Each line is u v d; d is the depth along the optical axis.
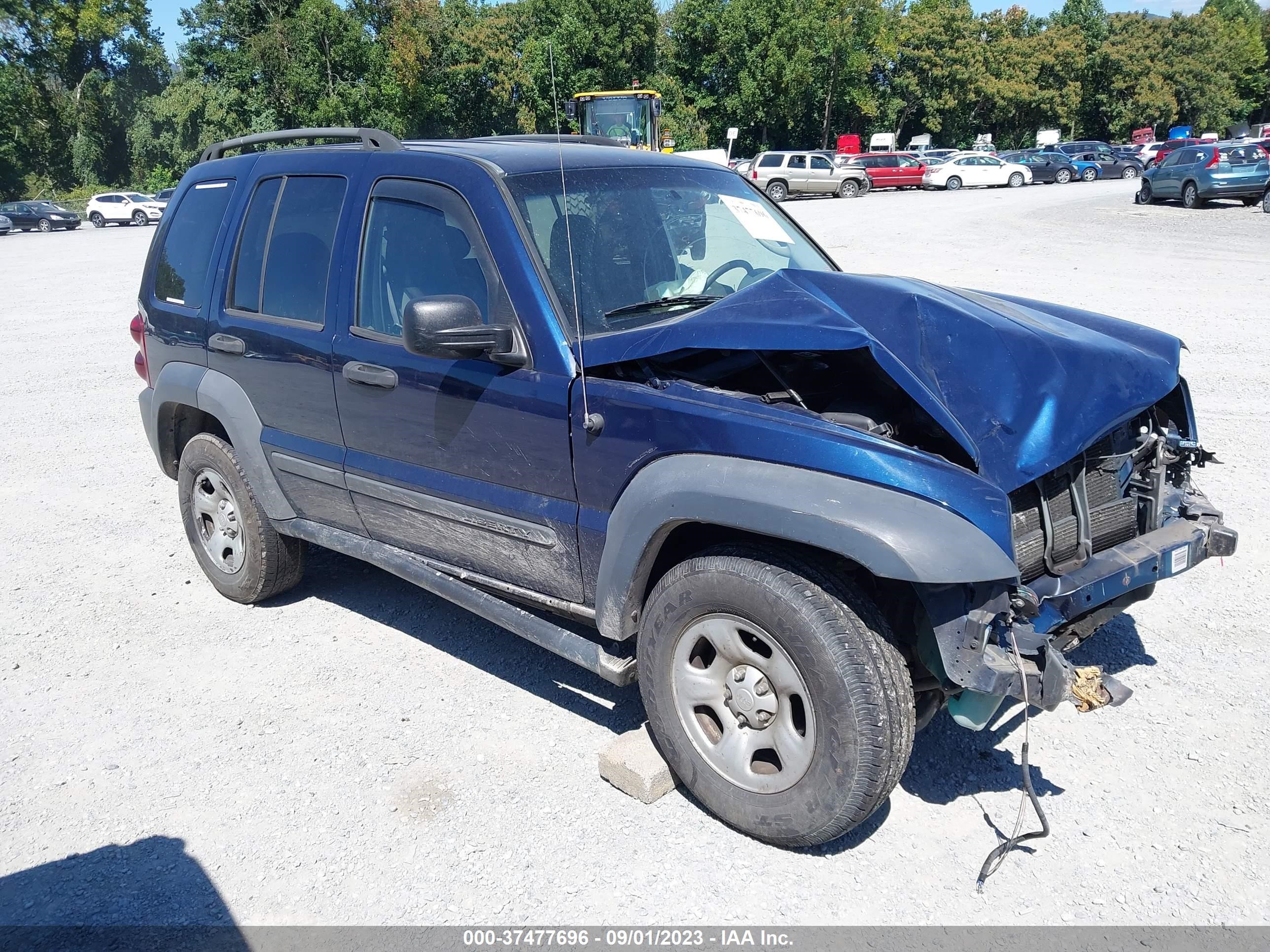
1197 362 8.70
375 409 3.75
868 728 2.59
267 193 4.34
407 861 2.97
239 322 4.35
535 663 4.15
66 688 4.09
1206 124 81.50
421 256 3.59
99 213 45.09
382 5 50.66
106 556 5.57
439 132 50.31
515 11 45.91
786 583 2.68
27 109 64.69
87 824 3.21
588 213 3.50
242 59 51.53
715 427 2.80
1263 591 4.44
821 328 2.71
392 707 3.84
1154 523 3.22
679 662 3.01
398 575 3.97
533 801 3.22
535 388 3.20
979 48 71.75
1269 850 2.83
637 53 29.78
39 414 9.02
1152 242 17.66
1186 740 3.37
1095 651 3.97
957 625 2.56
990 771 3.27
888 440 2.70
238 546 4.70
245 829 3.15
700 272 3.68
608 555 3.08
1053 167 41.09
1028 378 2.81
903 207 29.84
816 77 63.66
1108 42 78.50
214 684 4.07
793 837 2.82
